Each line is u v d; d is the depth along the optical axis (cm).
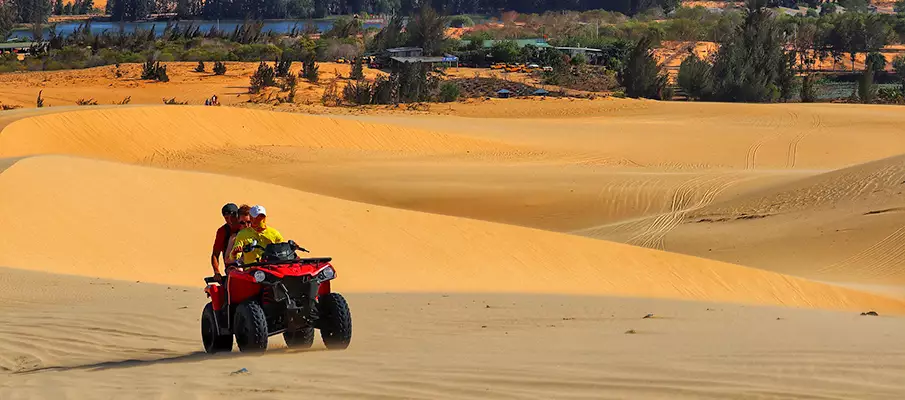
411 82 11575
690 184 5484
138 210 3039
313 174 5888
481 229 3172
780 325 1360
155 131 6631
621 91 13475
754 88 13300
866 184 4759
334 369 934
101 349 1245
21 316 1533
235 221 1184
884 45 19950
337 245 2941
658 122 9212
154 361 1122
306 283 1116
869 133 8412
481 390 787
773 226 4506
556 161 6912
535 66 15150
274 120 7181
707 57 16450
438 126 8219
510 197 5356
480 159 6862
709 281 2936
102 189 3141
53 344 1283
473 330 1392
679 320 1514
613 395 750
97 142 6338
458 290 2547
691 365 870
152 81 11544
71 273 2519
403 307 1772
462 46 16838
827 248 4069
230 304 1162
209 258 2820
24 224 2814
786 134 8394
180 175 3403
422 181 5706
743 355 930
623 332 1302
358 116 8875
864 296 3041
